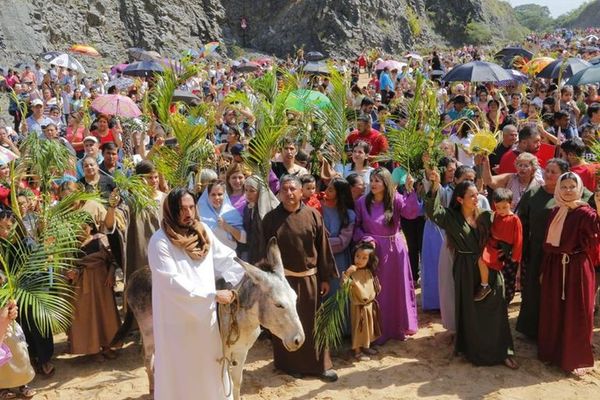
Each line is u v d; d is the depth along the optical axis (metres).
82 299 7.35
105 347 7.60
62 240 6.59
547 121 12.25
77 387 6.98
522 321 7.72
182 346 5.24
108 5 47.09
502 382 6.85
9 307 5.57
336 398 6.61
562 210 6.86
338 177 7.77
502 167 9.09
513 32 94.81
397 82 24.00
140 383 7.04
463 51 57.69
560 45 54.34
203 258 5.34
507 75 15.56
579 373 6.98
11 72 25.38
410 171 7.78
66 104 19.94
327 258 6.98
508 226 6.87
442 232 8.57
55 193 8.27
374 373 7.12
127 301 6.55
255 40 59.44
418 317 8.59
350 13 60.34
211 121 9.79
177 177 8.31
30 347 7.18
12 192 6.86
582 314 6.84
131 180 7.36
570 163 8.29
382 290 7.72
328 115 9.74
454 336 7.83
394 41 62.53
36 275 6.48
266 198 7.66
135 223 7.39
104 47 45.53
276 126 8.75
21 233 6.82
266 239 6.86
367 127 10.71
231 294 5.41
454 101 12.27
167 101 9.52
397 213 7.65
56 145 7.87
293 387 6.83
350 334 7.75
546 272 7.05
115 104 11.80
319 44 59.00
